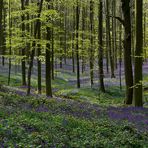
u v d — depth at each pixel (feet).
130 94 89.92
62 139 32.83
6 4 148.05
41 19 78.84
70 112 59.47
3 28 174.60
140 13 76.95
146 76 166.30
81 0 121.19
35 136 32.07
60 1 91.86
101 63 122.62
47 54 94.22
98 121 49.26
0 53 199.21
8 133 31.27
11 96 68.03
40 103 65.16
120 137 39.22
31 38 83.46
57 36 171.73
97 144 33.71
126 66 89.15
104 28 207.31
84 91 123.85
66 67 232.73
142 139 41.91
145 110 72.59
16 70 186.70
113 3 177.68
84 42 129.70
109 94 122.42
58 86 144.05
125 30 87.30
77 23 130.31
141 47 77.00
